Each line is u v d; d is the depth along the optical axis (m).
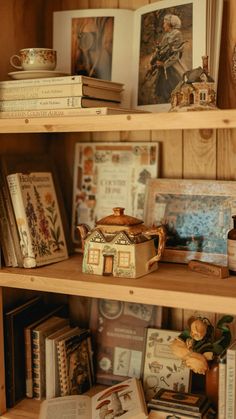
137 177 1.45
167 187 1.41
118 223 1.24
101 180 1.50
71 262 1.40
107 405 1.29
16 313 1.40
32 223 1.35
